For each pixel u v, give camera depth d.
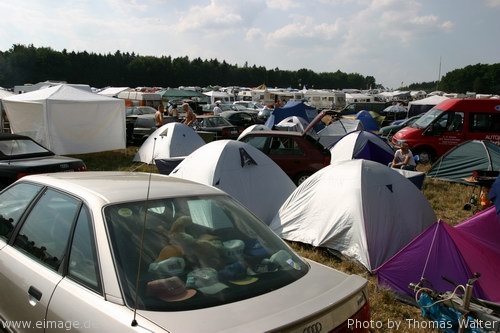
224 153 8.07
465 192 11.35
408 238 6.39
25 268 3.07
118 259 2.57
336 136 17.80
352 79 165.38
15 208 3.64
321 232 6.67
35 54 105.88
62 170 8.62
